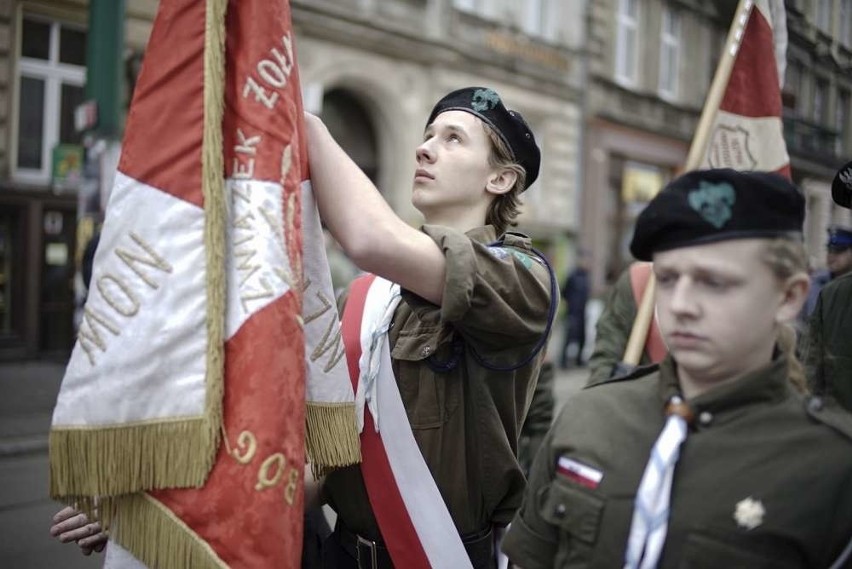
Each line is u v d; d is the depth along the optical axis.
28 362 8.36
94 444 1.22
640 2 14.01
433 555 1.47
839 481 0.96
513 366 1.47
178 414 1.23
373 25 10.88
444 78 12.04
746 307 0.97
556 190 14.18
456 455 1.50
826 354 1.73
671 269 1.00
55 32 8.05
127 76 7.41
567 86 14.15
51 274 8.52
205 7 1.28
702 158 2.23
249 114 1.29
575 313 10.52
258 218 1.27
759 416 1.00
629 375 1.16
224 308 1.26
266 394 1.22
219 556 1.20
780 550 0.96
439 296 1.35
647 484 1.00
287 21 1.33
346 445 1.40
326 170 1.40
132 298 1.25
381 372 1.51
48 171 8.30
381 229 1.31
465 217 1.62
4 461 5.09
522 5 13.35
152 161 1.28
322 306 1.40
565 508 1.07
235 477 1.21
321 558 1.65
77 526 1.50
